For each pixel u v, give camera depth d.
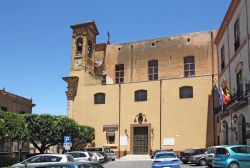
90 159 32.34
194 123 49.22
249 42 29.72
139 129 52.38
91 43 60.81
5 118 32.16
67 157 24.08
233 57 36.00
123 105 53.66
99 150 44.34
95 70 61.78
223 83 40.66
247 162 23.53
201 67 56.03
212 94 49.12
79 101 56.25
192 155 36.47
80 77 56.94
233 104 32.62
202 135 48.50
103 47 62.78
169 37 59.06
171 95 51.31
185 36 58.09
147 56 59.69
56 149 53.38
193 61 56.84
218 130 46.31
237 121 33.28
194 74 56.31
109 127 53.66
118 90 54.38
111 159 46.41
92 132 52.66
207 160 29.23
